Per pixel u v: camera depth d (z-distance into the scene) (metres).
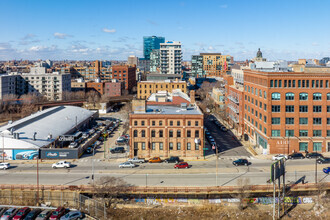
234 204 63.62
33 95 191.50
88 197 61.47
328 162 79.94
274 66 106.44
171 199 63.69
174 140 86.75
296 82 87.00
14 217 57.25
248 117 107.56
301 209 62.19
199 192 62.25
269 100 87.69
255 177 71.31
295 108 87.56
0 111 159.25
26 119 109.69
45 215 57.75
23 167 79.81
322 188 63.66
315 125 88.12
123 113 175.25
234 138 110.44
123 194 65.06
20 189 63.66
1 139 87.06
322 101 87.50
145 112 90.69
